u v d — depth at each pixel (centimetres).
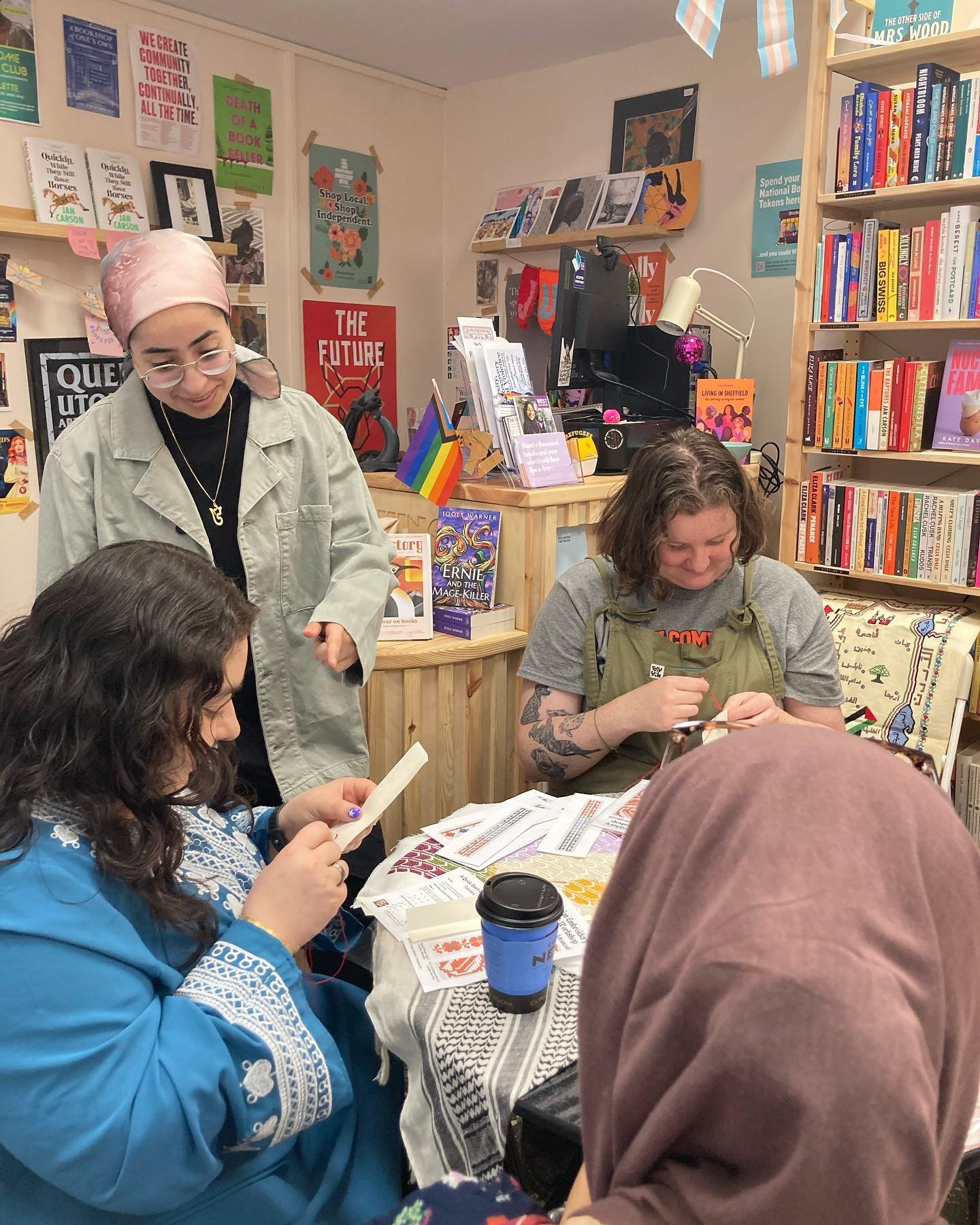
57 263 282
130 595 89
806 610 180
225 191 323
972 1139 83
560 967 110
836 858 44
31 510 287
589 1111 54
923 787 48
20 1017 80
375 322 382
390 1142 112
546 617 185
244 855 118
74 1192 83
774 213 312
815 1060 39
